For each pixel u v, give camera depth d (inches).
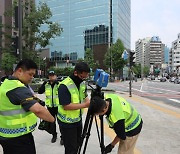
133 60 866.8
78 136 186.7
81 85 179.8
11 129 122.4
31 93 122.3
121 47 3248.0
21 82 126.2
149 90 1387.8
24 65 124.0
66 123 180.5
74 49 4650.6
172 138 299.7
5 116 121.7
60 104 175.5
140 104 628.7
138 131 158.1
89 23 4488.2
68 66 4242.1
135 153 243.4
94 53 4330.7
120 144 162.4
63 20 4795.8
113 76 3321.9
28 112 124.4
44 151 240.1
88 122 153.6
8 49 893.2
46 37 987.9
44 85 277.1
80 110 184.7
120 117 144.3
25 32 959.6
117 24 4274.1
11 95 119.2
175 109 572.4
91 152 239.5
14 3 965.2
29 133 128.3
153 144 274.2
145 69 7362.2
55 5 4872.0
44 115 120.0
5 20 1158.3
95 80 145.6
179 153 247.4
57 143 264.4
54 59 4854.8
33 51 978.1
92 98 145.1
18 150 125.3
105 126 342.3
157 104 652.1
